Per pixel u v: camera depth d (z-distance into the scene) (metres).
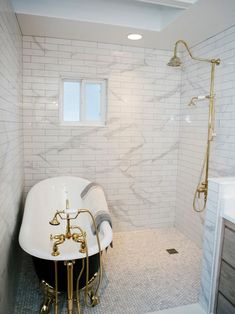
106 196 3.03
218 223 1.75
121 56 2.86
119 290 2.07
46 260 1.63
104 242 1.64
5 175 1.59
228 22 2.17
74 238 1.42
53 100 2.74
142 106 3.00
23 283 2.12
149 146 3.09
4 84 1.57
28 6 2.08
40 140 2.76
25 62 2.62
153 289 2.10
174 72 3.06
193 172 2.88
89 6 2.21
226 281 1.68
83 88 2.89
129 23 2.32
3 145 1.52
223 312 1.71
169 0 1.81
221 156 2.42
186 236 3.05
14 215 1.98
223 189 1.72
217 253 1.77
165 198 3.24
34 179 2.81
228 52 2.30
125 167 3.04
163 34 2.49
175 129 3.15
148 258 2.56
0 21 1.45
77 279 1.57
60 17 2.16
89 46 2.76
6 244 1.60
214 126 2.51
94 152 2.92
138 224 3.19
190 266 2.44
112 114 2.92
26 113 2.69
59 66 2.71
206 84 2.62
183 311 1.88
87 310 1.84
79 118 2.97
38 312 1.81
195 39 2.61
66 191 2.75
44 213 2.58
